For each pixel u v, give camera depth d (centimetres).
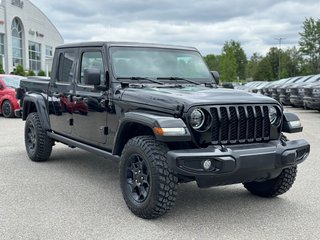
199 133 448
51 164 743
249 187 571
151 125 446
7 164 739
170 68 602
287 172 521
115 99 535
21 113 809
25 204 521
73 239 418
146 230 443
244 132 471
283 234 435
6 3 4716
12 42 4962
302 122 1384
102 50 578
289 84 2108
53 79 698
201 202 539
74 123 637
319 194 571
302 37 6775
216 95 479
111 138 549
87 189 590
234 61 7956
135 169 487
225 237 427
